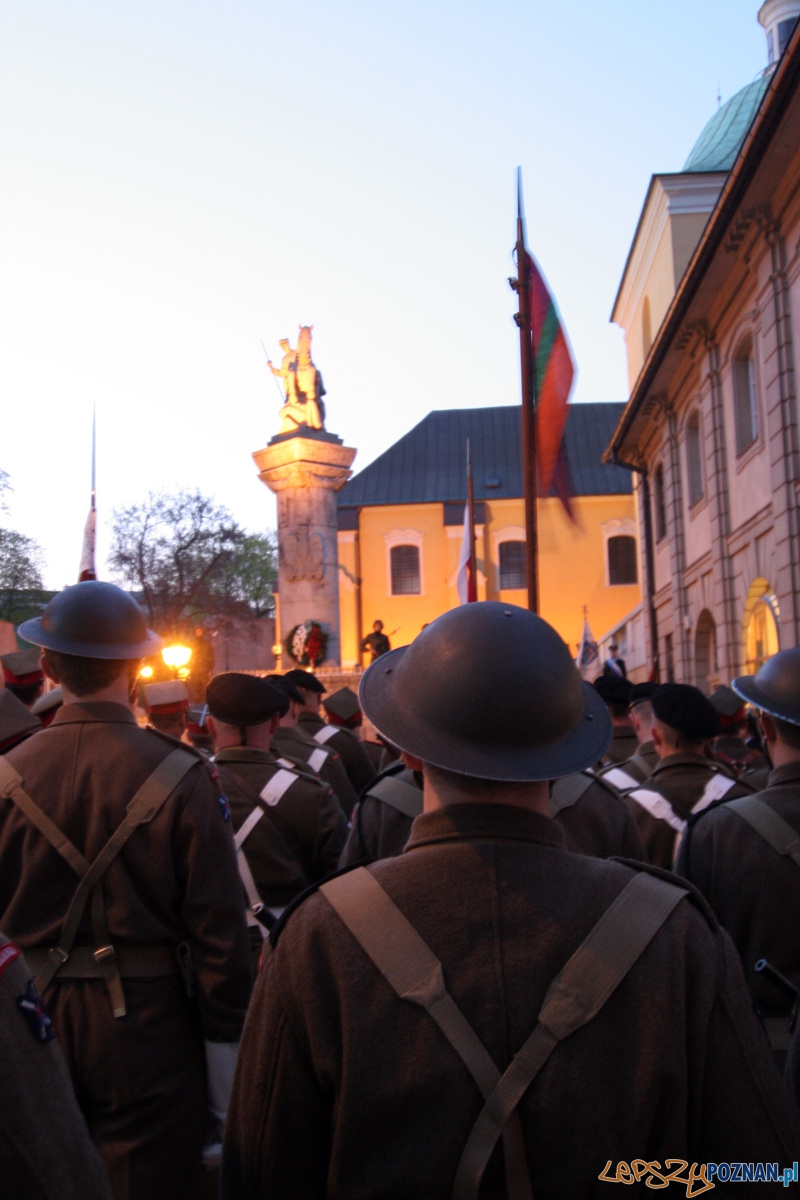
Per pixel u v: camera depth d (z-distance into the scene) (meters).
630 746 6.24
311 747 6.60
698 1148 1.71
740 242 19.47
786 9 31.27
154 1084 3.06
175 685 5.29
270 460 30.98
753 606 21.55
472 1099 1.66
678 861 3.47
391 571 52.75
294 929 1.84
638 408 28.70
